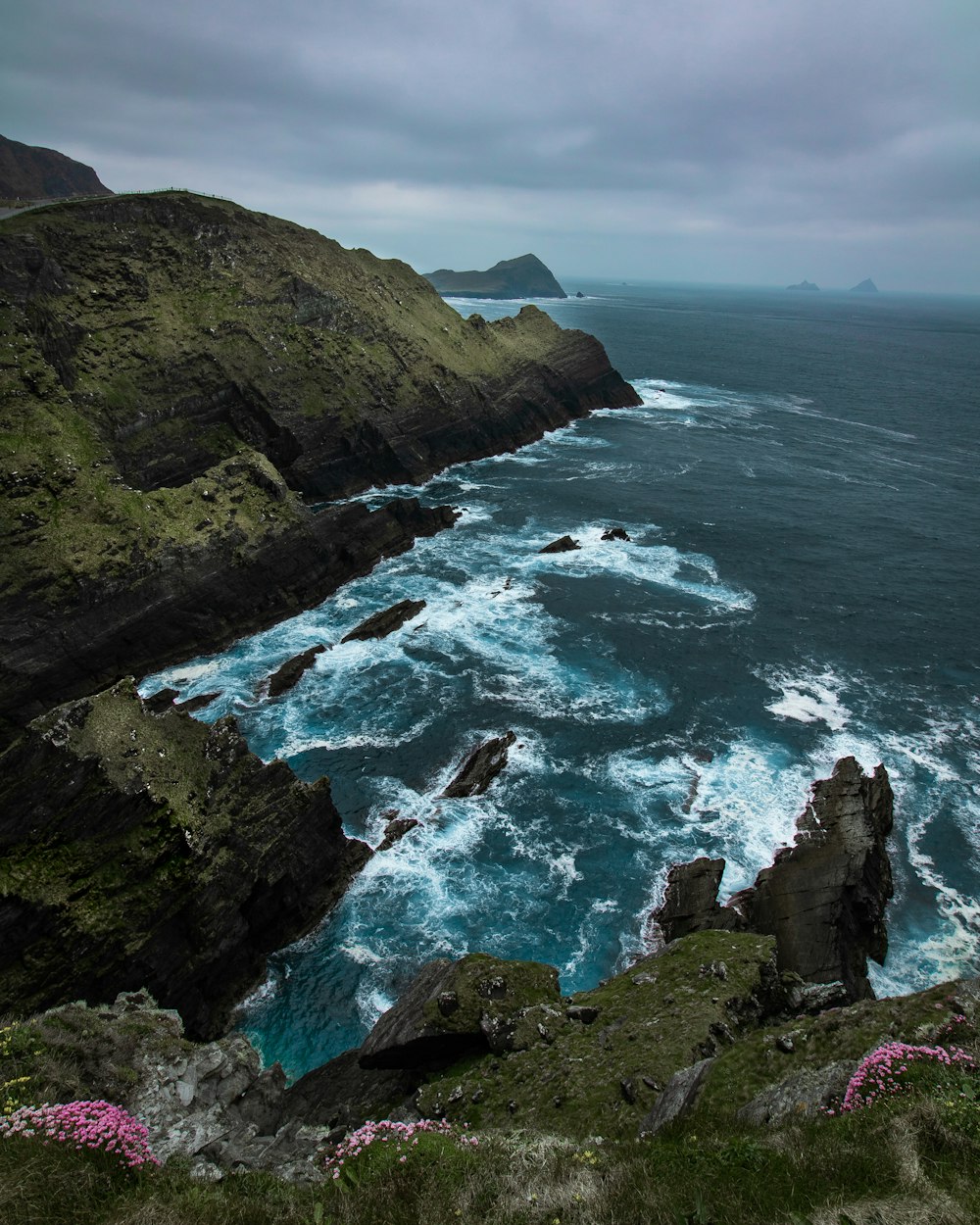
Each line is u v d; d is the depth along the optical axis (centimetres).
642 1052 1773
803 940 2933
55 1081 1605
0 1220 1014
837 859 3203
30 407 5094
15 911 2441
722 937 2231
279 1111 1973
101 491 4938
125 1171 1220
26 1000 2414
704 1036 1791
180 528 5122
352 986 2950
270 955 3086
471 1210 1108
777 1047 1644
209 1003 2850
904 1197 970
